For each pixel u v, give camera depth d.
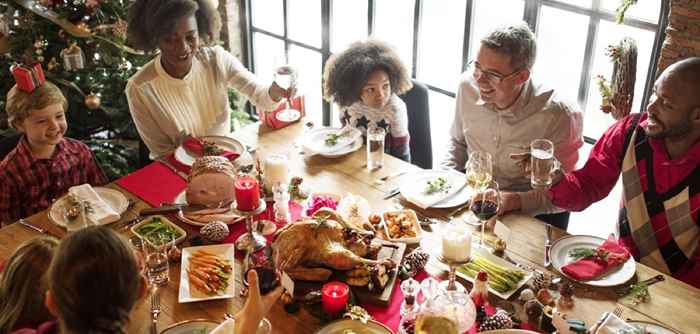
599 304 1.83
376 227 2.13
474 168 2.11
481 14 3.24
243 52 4.28
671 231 2.19
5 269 1.62
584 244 2.07
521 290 1.88
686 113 2.02
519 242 2.10
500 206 2.23
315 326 1.75
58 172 2.54
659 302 1.83
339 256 1.83
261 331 1.69
